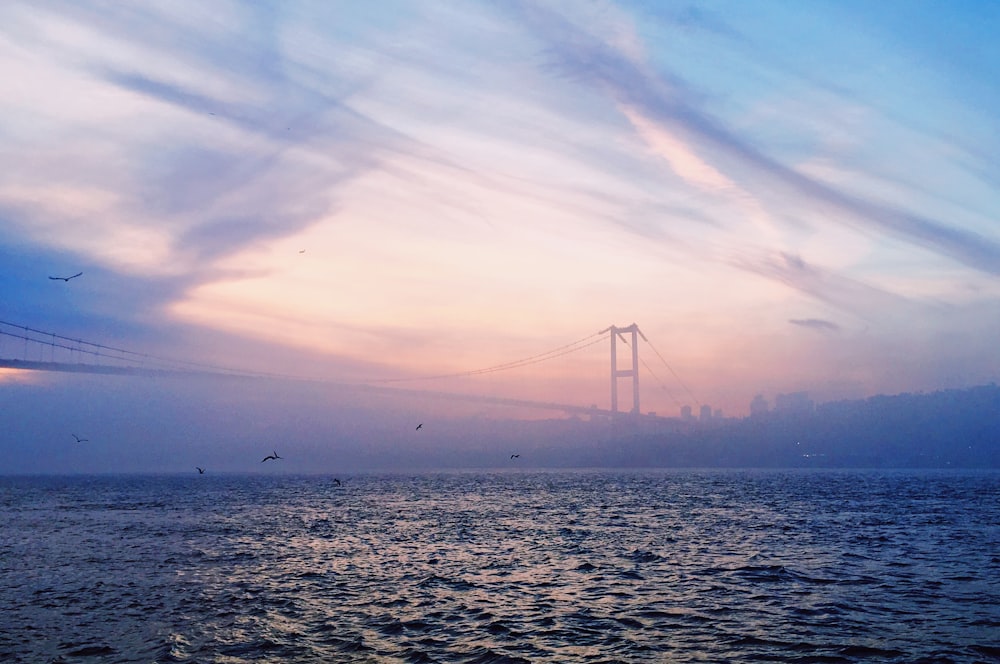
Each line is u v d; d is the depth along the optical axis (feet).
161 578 78.74
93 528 140.67
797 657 47.85
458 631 54.44
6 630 56.18
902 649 49.42
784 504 205.26
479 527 138.82
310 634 54.03
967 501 220.43
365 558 94.32
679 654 48.57
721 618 57.88
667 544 107.14
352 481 467.52
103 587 73.51
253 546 109.19
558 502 220.64
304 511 187.42
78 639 53.42
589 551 99.19
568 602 64.13
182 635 54.13
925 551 98.07
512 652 49.01
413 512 181.68
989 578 75.72
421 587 72.02
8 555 99.14
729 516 161.68
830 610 60.49
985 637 52.34
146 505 216.33
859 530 127.85
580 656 48.19
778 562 87.40
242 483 453.17
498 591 69.51
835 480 442.91
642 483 389.60
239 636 53.62
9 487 386.93
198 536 124.67
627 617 58.34
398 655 48.62
